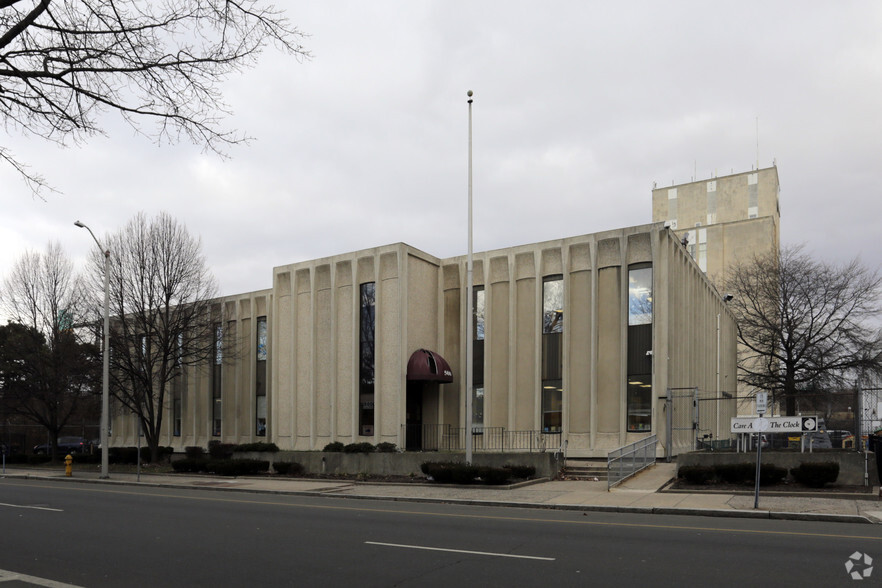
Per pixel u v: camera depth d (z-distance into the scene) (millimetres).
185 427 42375
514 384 30828
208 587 8727
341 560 10383
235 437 39438
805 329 42625
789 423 20562
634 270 28906
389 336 31391
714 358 39406
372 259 32531
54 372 41500
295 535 12852
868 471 19656
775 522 14727
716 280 72750
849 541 11945
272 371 35562
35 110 8492
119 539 12523
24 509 17578
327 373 33594
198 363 38188
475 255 33125
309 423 33781
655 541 11984
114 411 44438
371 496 20328
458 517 15648
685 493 19406
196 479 27406
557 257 30781
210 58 8477
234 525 14289
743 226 74875
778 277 44281
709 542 11859
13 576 9414
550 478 23625
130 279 35375
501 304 32062
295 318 34969
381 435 30984
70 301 42156
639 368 28219
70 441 49656
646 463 25078
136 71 8359
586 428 28938
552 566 9859
